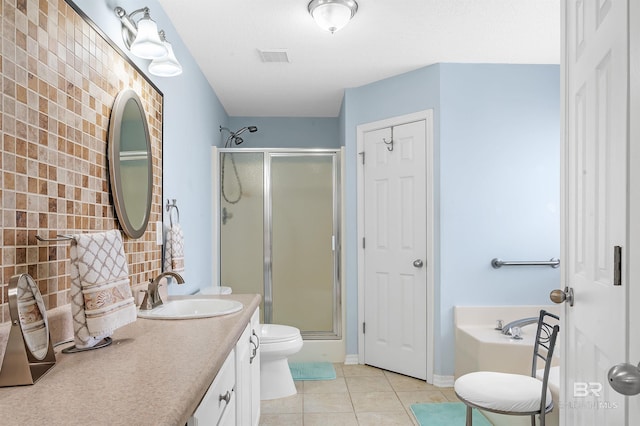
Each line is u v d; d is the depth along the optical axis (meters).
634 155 0.91
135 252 1.96
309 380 3.34
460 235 3.28
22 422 0.78
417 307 3.39
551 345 1.83
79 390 0.93
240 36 2.79
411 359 3.42
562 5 1.45
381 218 3.63
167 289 2.40
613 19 1.02
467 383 2.03
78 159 1.45
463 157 3.28
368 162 3.73
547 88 3.32
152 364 1.11
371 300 3.69
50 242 1.29
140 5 2.08
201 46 2.92
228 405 1.50
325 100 4.22
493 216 3.29
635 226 0.90
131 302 1.41
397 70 3.42
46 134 1.27
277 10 2.46
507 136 3.30
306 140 4.86
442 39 2.87
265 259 3.89
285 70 3.40
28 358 1.02
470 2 2.40
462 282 3.27
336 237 3.90
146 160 2.04
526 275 3.30
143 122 2.01
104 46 1.65
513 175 3.30
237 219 3.91
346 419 2.66
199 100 3.31
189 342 1.33
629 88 0.93
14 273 1.13
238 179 3.92
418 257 3.39
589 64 1.21
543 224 3.32
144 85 2.07
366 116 3.74
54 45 1.31
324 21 2.40
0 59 1.08
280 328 3.22
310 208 3.92
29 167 1.19
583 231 1.27
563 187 1.45
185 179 2.87
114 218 1.74
